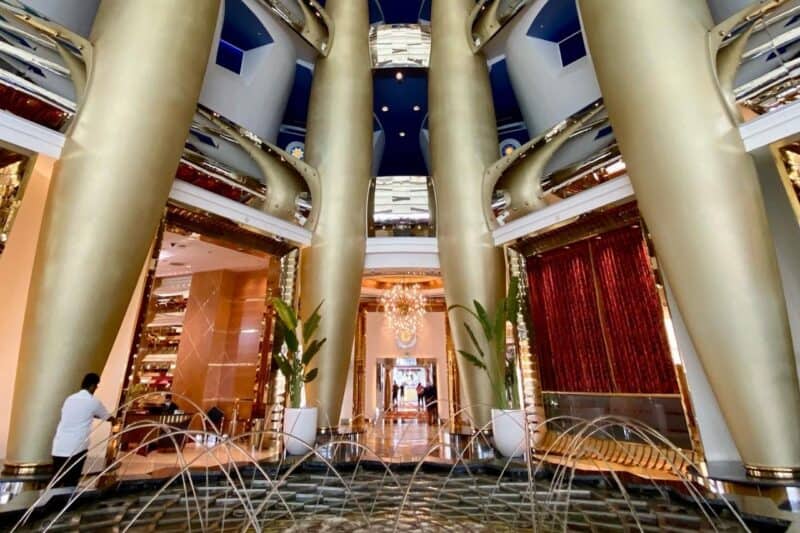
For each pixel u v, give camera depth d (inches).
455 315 232.2
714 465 133.1
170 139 156.4
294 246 242.4
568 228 202.2
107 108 144.4
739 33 131.2
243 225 207.0
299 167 239.3
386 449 196.2
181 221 193.6
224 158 209.9
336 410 226.7
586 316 203.2
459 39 273.9
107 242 136.6
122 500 119.8
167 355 299.1
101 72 148.1
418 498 134.0
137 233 145.1
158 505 119.0
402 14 350.6
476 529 108.1
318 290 233.0
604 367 192.4
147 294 169.8
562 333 213.8
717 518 101.4
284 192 236.1
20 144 131.3
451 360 386.0
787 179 125.1
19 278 161.0
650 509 112.0
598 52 150.3
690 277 123.0
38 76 138.8
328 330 228.7
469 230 232.4
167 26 160.6
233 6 246.7
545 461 163.6
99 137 141.5
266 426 220.2
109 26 156.7
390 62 306.3
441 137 256.7
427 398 404.8
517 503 125.6
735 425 117.6
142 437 193.3
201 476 141.6
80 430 118.0
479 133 250.2
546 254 226.4
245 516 116.9
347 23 287.9
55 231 134.0
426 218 266.5
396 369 448.5
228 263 278.4
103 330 135.2
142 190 146.3
